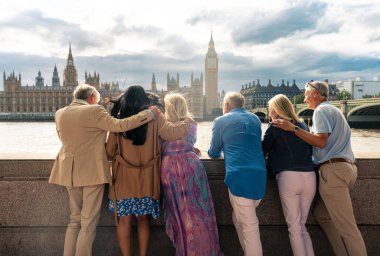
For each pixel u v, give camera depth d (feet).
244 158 12.62
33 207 14.65
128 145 12.55
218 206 14.90
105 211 14.70
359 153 16.17
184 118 13.26
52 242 14.69
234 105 13.91
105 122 12.20
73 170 12.41
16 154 15.79
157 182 12.78
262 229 15.08
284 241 15.08
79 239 12.44
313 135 12.60
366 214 14.97
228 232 15.07
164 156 13.02
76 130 12.26
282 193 13.17
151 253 14.93
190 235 12.53
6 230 14.71
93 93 13.33
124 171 12.55
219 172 14.67
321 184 12.84
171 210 12.93
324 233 15.03
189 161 12.87
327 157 12.67
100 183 12.39
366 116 250.98
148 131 12.62
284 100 13.43
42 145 186.09
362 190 14.94
